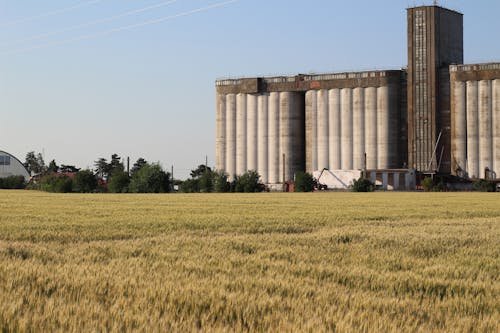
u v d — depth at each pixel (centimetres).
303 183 18112
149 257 2359
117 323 1291
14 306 1388
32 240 3156
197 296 1569
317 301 1566
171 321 1328
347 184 19762
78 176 16838
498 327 1345
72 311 1388
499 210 6331
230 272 1991
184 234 3419
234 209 6400
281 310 1459
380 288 1808
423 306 1559
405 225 4141
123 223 4197
